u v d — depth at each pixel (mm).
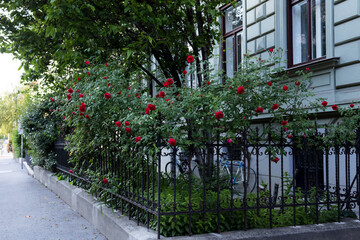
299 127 4375
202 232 3898
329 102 6871
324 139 4312
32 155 14094
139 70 7754
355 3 6465
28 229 5820
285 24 8289
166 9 7086
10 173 18000
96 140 5754
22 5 7273
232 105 4086
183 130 4090
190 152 3932
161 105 3955
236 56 10234
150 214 4293
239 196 4680
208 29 7539
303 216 4340
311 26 7746
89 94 5340
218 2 7125
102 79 5426
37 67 8070
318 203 4250
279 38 8383
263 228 4059
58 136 10391
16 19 7691
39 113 11672
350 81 6535
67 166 9078
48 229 5773
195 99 4059
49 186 10805
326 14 7047
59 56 6973
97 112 5344
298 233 3949
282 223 4215
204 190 3855
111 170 5402
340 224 4234
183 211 3787
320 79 7172
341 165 6582
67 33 6914
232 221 4016
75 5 6324
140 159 4473
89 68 6227
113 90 5102
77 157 6977
